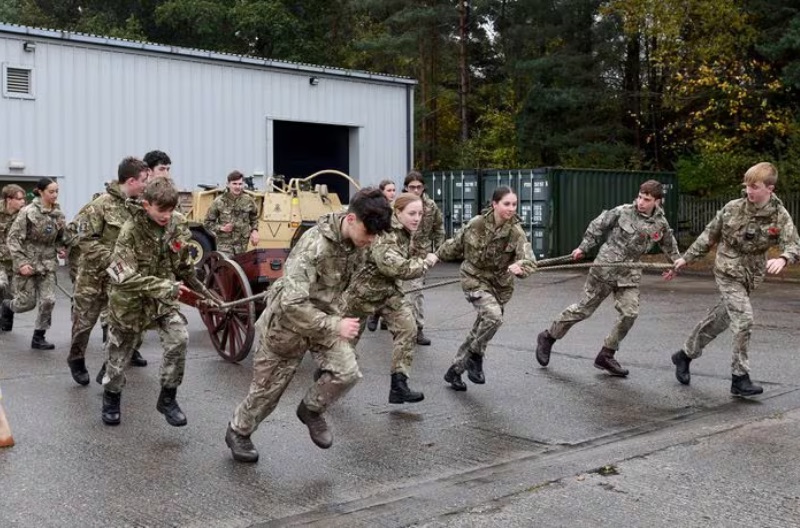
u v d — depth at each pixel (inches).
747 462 211.0
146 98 815.1
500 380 309.7
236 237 474.0
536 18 1200.2
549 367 333.1
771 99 1026.1
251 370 327.3
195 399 280.4
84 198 781.9
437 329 437.7
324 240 192.4
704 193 1059.9
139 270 234.5
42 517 176.7
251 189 662.5
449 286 637.9
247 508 182.1
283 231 609.9
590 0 1139.9
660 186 301.9
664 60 1079.6
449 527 171.3
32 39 746.8
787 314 494.3
